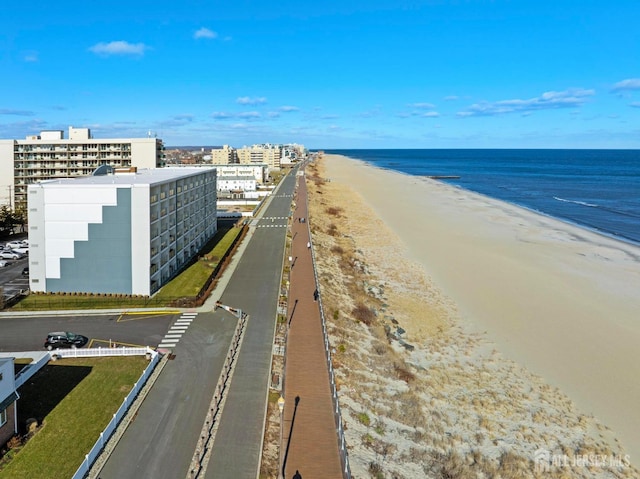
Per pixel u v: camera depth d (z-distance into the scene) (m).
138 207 53.81
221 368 38.00
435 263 77.00
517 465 30.52
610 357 45.94
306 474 25.69
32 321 47.62
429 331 51.00
